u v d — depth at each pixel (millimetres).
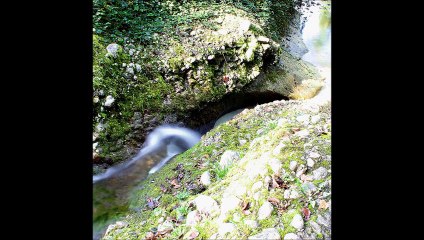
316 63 9148
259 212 2447
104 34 5422
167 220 2883
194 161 4070
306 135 3184
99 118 4559
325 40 10242
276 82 7164
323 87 7926
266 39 6914
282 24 9477
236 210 2541
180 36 6215
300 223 2309
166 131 5207
